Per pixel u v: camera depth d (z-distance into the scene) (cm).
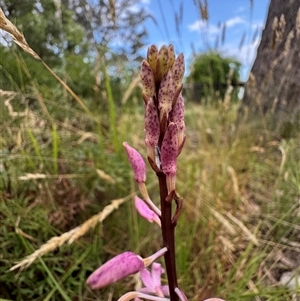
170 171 11
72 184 26
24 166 26
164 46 10
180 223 25
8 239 21
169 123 10
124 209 28
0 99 28
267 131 35
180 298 12
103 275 9
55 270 21
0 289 20
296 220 24
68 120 34
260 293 18
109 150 35
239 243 24
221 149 37
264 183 32
